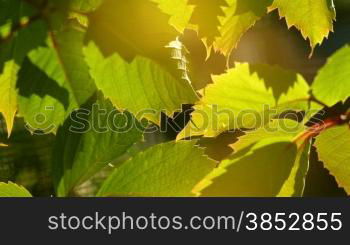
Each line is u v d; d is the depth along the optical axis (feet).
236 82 2.02
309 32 2.03
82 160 2.02
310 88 2.05
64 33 1.81
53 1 1.80
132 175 2.02
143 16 1.82
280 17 2.01
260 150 2.04
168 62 1.84
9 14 1.79
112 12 1.81
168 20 1.84
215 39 1.89
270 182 2.03
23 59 1.81
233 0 1.95
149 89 1.85
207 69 2.00
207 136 2.04
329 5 2.02
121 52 1.82
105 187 2.03
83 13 1.81
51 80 1.84
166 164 2.02
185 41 1.95
